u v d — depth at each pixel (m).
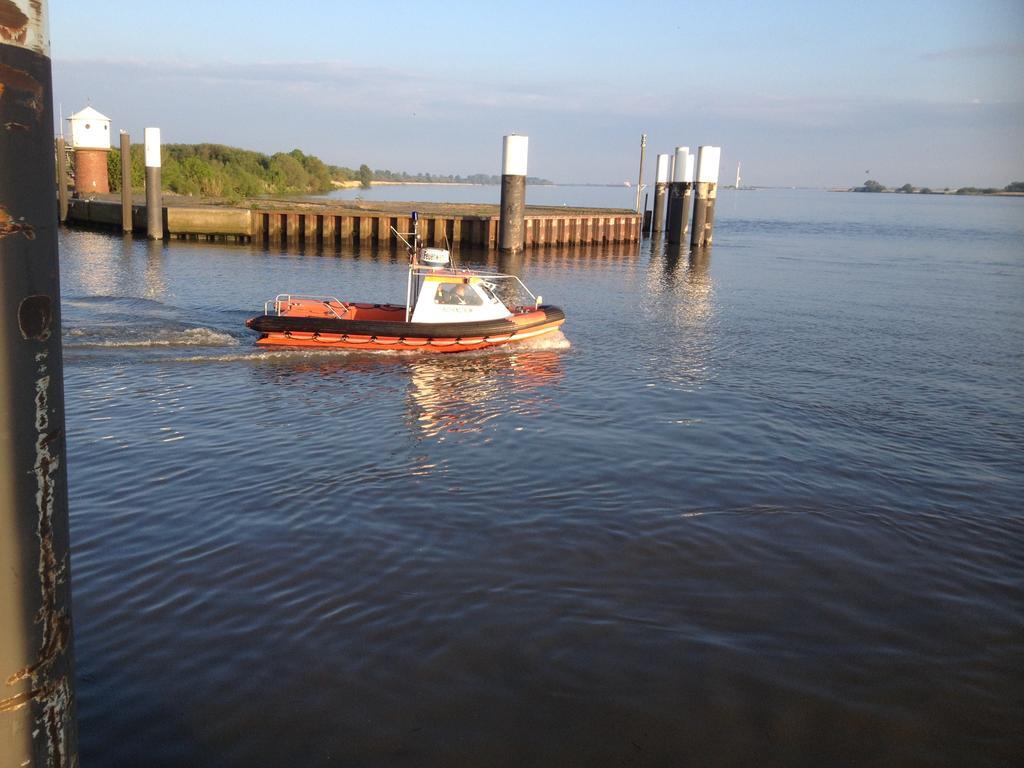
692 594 7.22
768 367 17.02
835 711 5.65
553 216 45.56
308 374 15.12
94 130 56.56
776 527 8.68
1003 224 90.00
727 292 29.88
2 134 1.59
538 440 11.46
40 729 1.86
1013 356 18.91
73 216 49.56
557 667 6.05
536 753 5.14
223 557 7.63
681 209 48.81
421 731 5.30
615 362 17.06
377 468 10.16
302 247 41.78
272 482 9.58
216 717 5.38
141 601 6.80
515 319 18.06
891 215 114.69
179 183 73.94
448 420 12.41
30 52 1.62
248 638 6.30
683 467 10.43
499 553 7.88
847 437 12.04
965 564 8.00
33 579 1.80
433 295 17.42
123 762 4.95
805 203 185.12
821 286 32.31
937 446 11.76
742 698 5.76
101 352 16.08
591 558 7.84
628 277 33.91
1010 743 5.39
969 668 6.23
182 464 10.12
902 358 18.39
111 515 8.52
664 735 5.35
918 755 5.25
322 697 5.61
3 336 1.66
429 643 6.30
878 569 7.82
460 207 59.34
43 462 1.80
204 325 18.89
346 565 7.54
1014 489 10.06
